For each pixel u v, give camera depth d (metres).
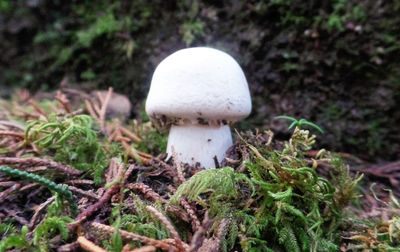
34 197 0.09
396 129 0.16
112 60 0.20
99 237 0.07
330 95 0.16
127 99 0.19
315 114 0.17
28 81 0.24
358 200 0.11
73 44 0.22
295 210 0.08
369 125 0.16
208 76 0.10
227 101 0.10
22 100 0.22
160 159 0.11
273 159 0.09
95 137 0.12
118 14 0.20
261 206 0.08
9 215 0.08
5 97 0.23
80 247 0.07
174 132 0.11
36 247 0.07
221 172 0.08
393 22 0.15
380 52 0.15
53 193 0.09
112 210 0.08
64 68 0.22
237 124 0.17
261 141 0.12
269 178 0.09
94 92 0.20
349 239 0.09
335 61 0.16
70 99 0.19
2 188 0.09
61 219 0.07
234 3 0.18
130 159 0.11
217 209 0.08
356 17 0.15
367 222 0.10
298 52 0.17
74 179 0.10
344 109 0.16
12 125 0.12
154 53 0.19
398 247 0.08
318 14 0.16
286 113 0.17
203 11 0.18
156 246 0.07
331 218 0.09
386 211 0.10
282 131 0.17
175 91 0.10
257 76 0.17
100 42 0.20
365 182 0.13
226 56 0.11
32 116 0.15
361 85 0.16
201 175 0.08
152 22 0.19
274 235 0.08
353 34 0.15
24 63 0.24
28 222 0.08
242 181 0.09
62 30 0.22
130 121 0.16
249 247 0.08
